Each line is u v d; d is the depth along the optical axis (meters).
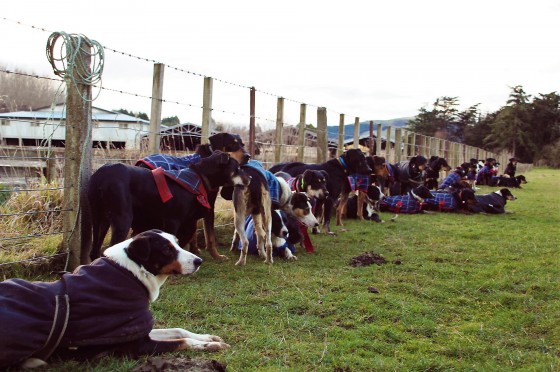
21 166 7.73
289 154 12.64
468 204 12.24
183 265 3.52
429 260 6.68
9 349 2.89
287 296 4.90
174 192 5.43
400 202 12.34
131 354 3.32
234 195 6.30
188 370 2.96
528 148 69.44
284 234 6.69
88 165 5.44
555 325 4.27
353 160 9.33
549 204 14.76
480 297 5.07
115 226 4.96
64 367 3.16
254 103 9.22
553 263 6.47
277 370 3.26
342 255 6.95
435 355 3.66
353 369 3.36
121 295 3.28
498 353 3.72
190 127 10.64
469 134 76.69
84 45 5.29
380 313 4.50
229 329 4.05
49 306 3.04
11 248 5.36
